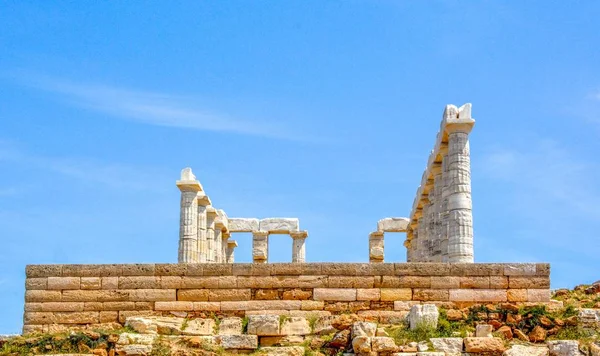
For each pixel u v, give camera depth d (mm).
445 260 48531
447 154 49500
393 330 31734
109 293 34594
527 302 34031
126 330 32344
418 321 31453
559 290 37344
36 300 34688
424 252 59594
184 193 57219
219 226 66188
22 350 31031
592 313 31438
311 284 34281
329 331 31922
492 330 31312
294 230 69938
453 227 47531
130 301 34500
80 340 31266
